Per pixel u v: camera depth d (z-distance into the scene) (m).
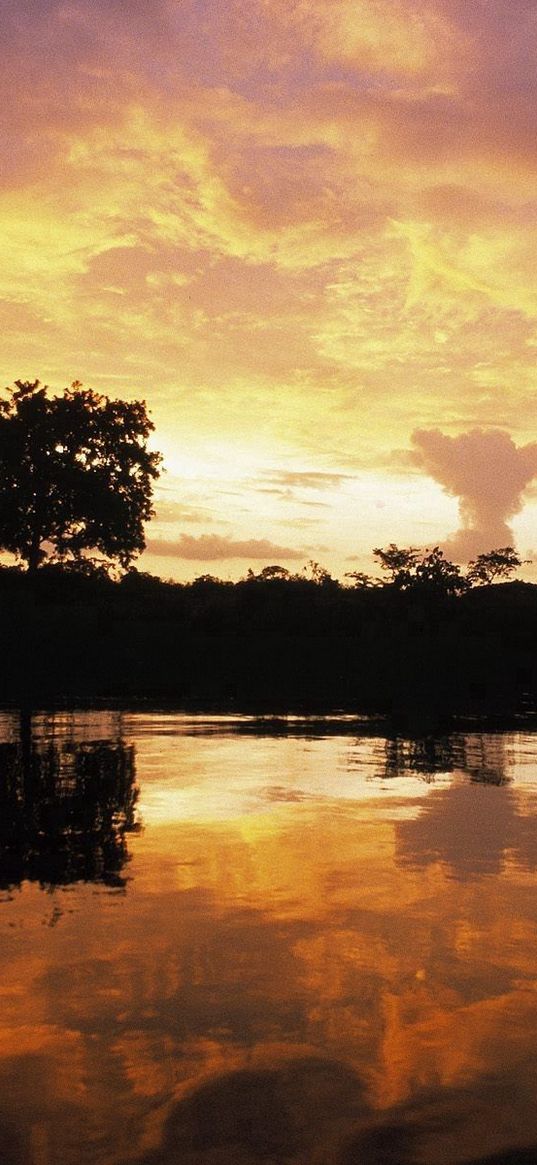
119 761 8.83
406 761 8.99
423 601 42.28
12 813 6.18
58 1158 2.15
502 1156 2.18
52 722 13.09
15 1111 2.35
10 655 33.38
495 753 9.79
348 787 7.36
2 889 4.32
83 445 42.16
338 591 45.12
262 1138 2.24
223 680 29.16
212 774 8.02
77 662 33.47
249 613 41.41
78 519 41.84
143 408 42.97
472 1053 2.69
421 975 3.27
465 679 33.97
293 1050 2.69
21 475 40.75
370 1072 2.56
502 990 3.15
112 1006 2.98
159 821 5.95
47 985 3.15
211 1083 2.49
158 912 3.97
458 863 4.85
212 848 5.19
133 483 42.72
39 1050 2.67
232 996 3.07
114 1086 2.47
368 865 4.81
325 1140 2.23
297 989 3.13
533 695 24.84
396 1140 2.24
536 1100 2.44
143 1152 2.18
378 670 35.06
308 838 5.46
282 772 8.17
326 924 3.82
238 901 4.14
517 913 3.99
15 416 42.03
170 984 3.16
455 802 6.71
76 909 4.01
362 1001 3.04
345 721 14.02
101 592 44.97
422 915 3.95
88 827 5.75
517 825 5.85
